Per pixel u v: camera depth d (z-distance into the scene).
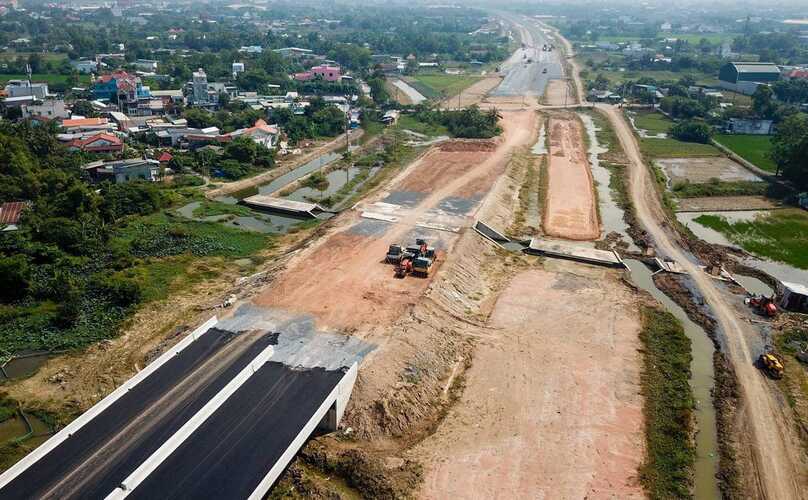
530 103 166.12
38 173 82.69
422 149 117.44
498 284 63.69
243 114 124.31
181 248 68.19
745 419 43.75
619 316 57.16
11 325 51.75
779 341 53.72
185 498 31.69
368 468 36.91
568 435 41.62
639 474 38.44
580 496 36.62
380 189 90.19
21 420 41.69
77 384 45.19
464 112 133.50
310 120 130.25
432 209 80.75
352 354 46.19
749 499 36.94
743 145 122.06
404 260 60.78
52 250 62.66
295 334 48.72
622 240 76.25
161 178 92.25
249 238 72.81
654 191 94.31
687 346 52.69
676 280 65.06
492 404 44.59
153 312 54.94
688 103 146.88
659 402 45.25
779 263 71.06
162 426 36.69
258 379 41.91
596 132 134.75
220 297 56.97
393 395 43.09
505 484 37.28
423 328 51.66
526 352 51.06
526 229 78.88
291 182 95.44
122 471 33.25
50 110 120.56
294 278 59.16
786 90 160.25
